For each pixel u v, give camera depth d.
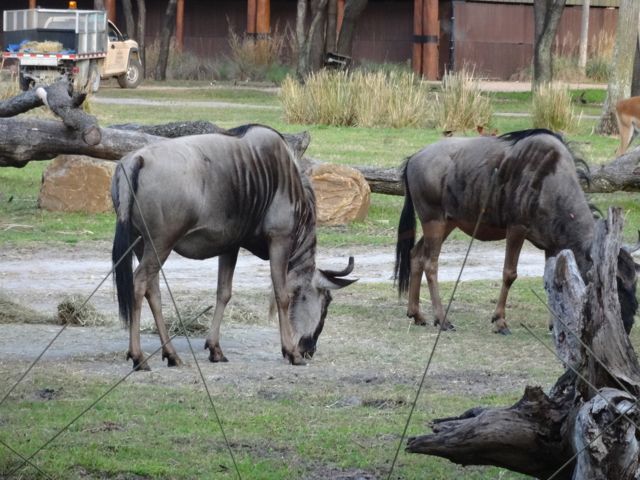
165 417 10.38
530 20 70.12
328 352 13.55
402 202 26.34
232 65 67.06
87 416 10.29
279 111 45.88
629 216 24.80
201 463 9.14
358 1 51.66
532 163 14.59
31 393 11.09
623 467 7.06
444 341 14.38
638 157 23.20
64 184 23.58
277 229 12.73
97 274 18.56
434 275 15.46
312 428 10.17
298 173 12.90
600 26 71.56
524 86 63.16
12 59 50.56
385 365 12.92
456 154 15.17
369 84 41.69
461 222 15.30
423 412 10.75
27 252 20.06
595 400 7.25
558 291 8.22
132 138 21.61
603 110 39.78
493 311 16.44
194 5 72.62
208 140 12.26
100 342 13.79
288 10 71.06
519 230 14.75
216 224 12.24
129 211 11.73
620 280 11.58
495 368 12.84
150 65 67.81
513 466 7.85
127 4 63.03
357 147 33.47
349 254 20.86
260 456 9.40
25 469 8.85
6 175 28.09
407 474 9.05
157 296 12.31
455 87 40.78
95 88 54.22
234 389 11.53
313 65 52.12
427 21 66.06
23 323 14.90
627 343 7.80
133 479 8.81
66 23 52.50
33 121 20.83
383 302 16.88
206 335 14.49
